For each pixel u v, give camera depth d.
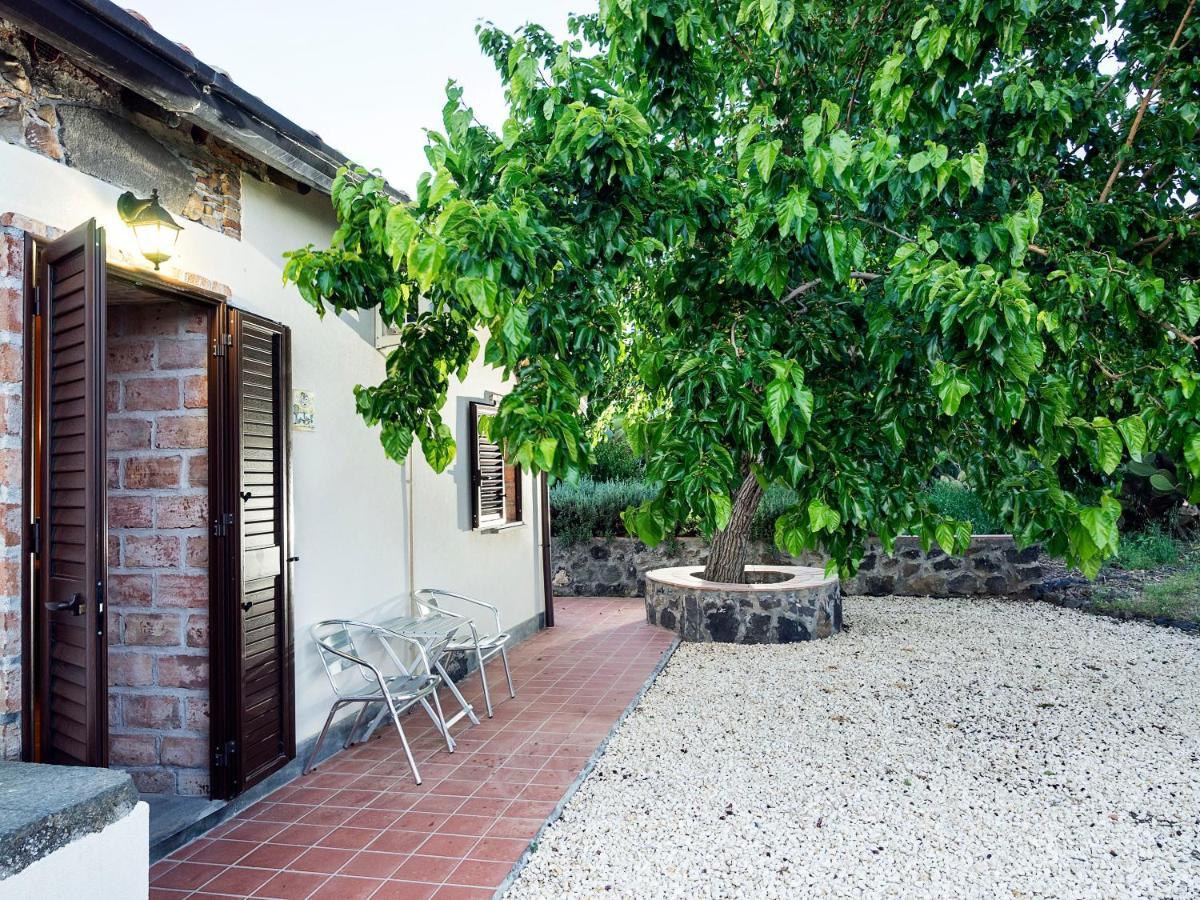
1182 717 4.90
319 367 4.45
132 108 3.22
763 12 2.84
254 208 3.98
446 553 6.00
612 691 5.60
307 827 3.43
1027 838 3.30
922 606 8.83
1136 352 3.34
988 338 2.20
